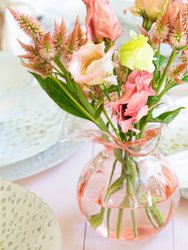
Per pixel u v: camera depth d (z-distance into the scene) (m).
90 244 0.76
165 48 0.96
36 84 1.15
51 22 1.47
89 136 0.68
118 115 0.62
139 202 0.72
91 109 0.66
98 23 0.61
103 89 0.62
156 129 0.68
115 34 0.62
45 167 0.89
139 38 0.59
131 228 0.74
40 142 0.94
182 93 1.04
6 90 1.04
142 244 0.76
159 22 0.62
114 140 0.68
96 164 0.74
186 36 0.62
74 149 0.93
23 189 0.75
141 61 0.59
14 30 1.93
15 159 0.89
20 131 0.98
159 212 0.74
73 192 0.85
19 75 1.07
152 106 0.66
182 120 0.96
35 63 0.62
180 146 0.91
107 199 0.73
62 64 0.62
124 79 0.62
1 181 0.77
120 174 0.72
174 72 0.64
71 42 0.61
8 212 0.75
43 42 0.60
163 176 0.74
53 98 0.68
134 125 0.67
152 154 0.73
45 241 0.67
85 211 0.76
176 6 0.62
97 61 0.57
